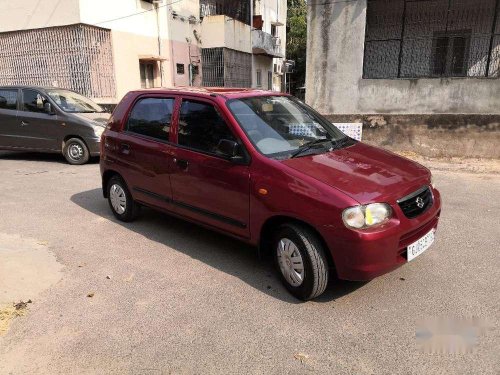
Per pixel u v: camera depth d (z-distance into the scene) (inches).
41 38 521.7
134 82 601.3
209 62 797.2
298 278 128.1
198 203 157.2
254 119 149.6
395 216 120.3
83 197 245.1
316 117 173.6
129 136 185.0
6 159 374.0
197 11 769.6
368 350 106.4
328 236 117.8
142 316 122.5
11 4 530.9
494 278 141.8
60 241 178.4
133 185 186.2
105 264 156.5
